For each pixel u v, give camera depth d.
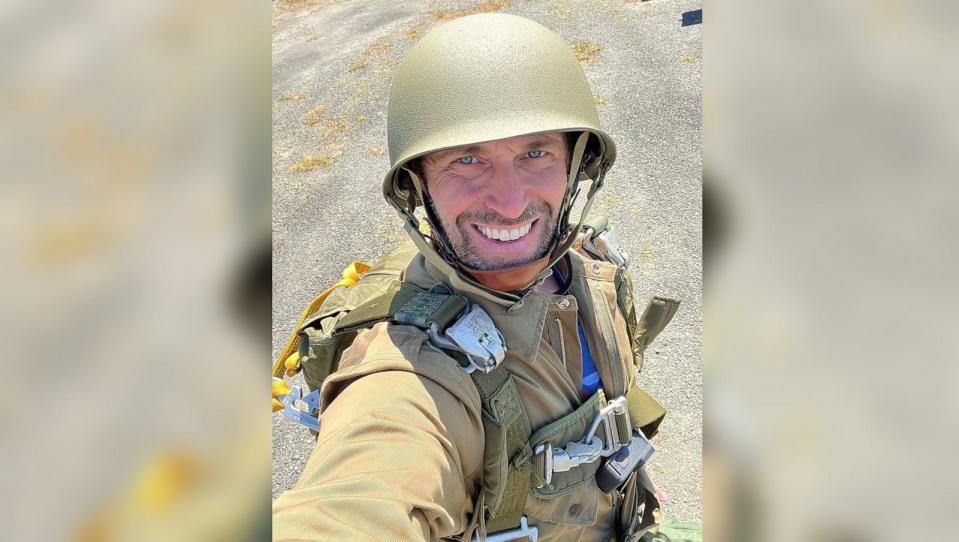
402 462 0.76
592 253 1.27
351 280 1.52
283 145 3.88
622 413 1.10
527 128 0.92
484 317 0.96
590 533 1.24
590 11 4.48
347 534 0.68
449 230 1.00
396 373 0.87
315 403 1.28
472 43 0.97
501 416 0.93
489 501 0.94
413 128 0.98
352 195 3.35
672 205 2.77
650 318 1.35
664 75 3.62
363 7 5.96
